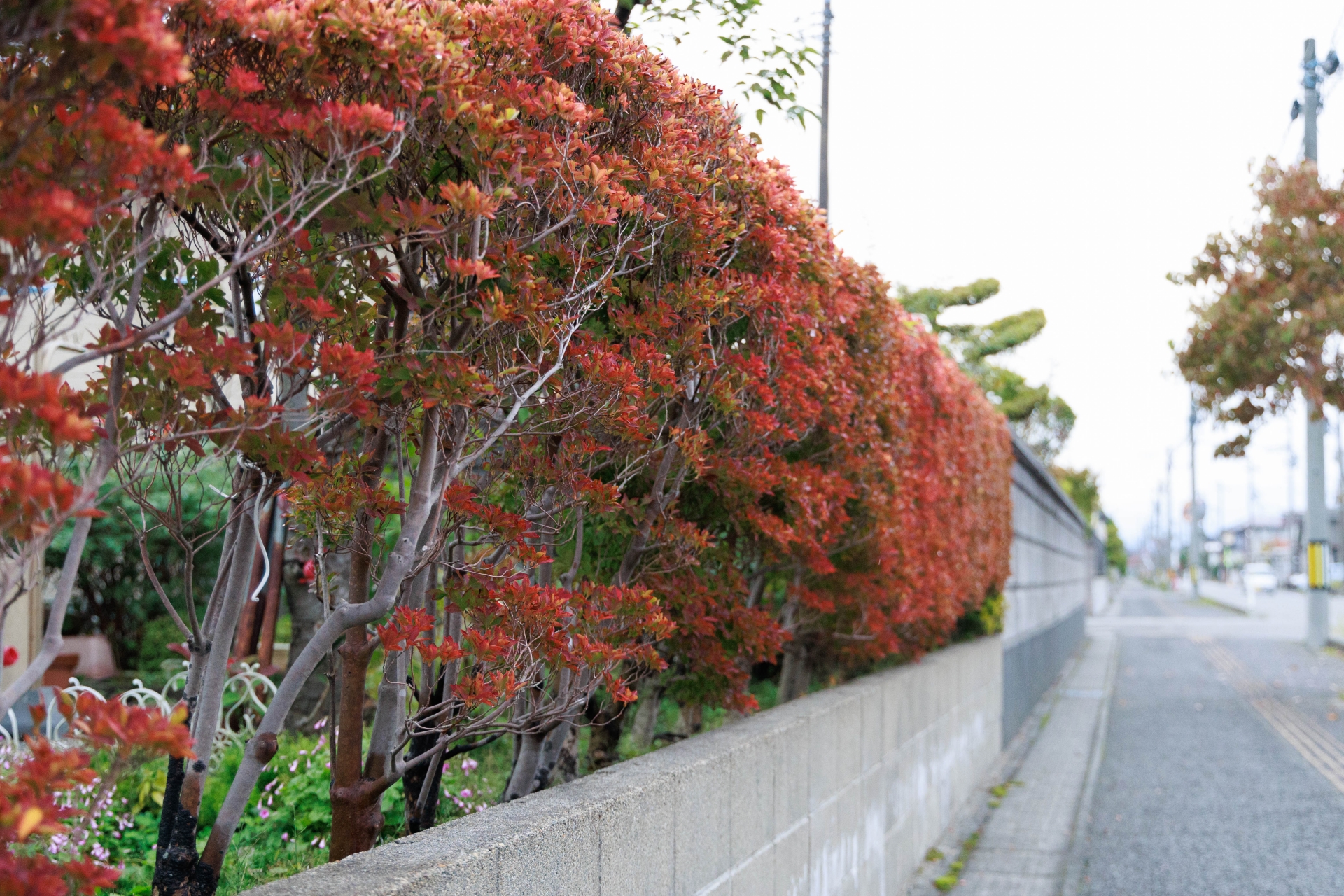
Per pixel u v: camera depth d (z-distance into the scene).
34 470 1.34
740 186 3.81
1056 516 22.53
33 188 1.48
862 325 5.53
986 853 7.78
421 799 3.48
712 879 3.66
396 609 2.56
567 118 2.54
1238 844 8.01
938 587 7.96
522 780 3.91
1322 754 12.10
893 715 6.60
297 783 4.79
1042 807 9.38
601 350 2.89
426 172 2.49
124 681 8.95
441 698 3.70
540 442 3.28
